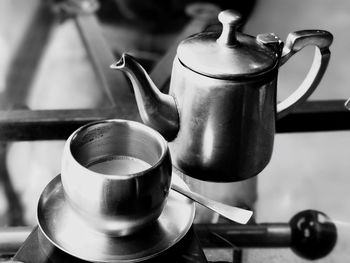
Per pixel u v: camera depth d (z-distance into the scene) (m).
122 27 1.08
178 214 0.51
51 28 0.98
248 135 0.53
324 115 0.67
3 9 1.06
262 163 0.56
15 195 0.58
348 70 1.01
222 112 0.52
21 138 0.65
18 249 0.51
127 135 0.51
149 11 1.16
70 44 0.92
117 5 1.18
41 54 0.89
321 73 0.58
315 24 1.26
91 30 0.90
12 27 0.99
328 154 0.65
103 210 0.46
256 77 0.52
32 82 0.82
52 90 0.80
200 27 0.92
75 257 0.48
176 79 0.54
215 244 0.52
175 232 0.49
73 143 0.48
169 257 0.49
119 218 0.46
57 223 0.49
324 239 0.54
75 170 0.46
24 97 0.78
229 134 0.53
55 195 0.51
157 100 0.54
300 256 0.52
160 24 1.12
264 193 0.57
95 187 0.45
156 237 0.49
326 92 0.88
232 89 0.51
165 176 0.47
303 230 0.54
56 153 0.63
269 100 0.54
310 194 0.59
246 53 0.52
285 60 0.55
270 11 1.25
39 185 0.59
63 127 0.65
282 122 0.67
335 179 0.61
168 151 0.48
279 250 0.52
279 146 0.65
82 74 0.83
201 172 0.55
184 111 0.54
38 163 0.62
